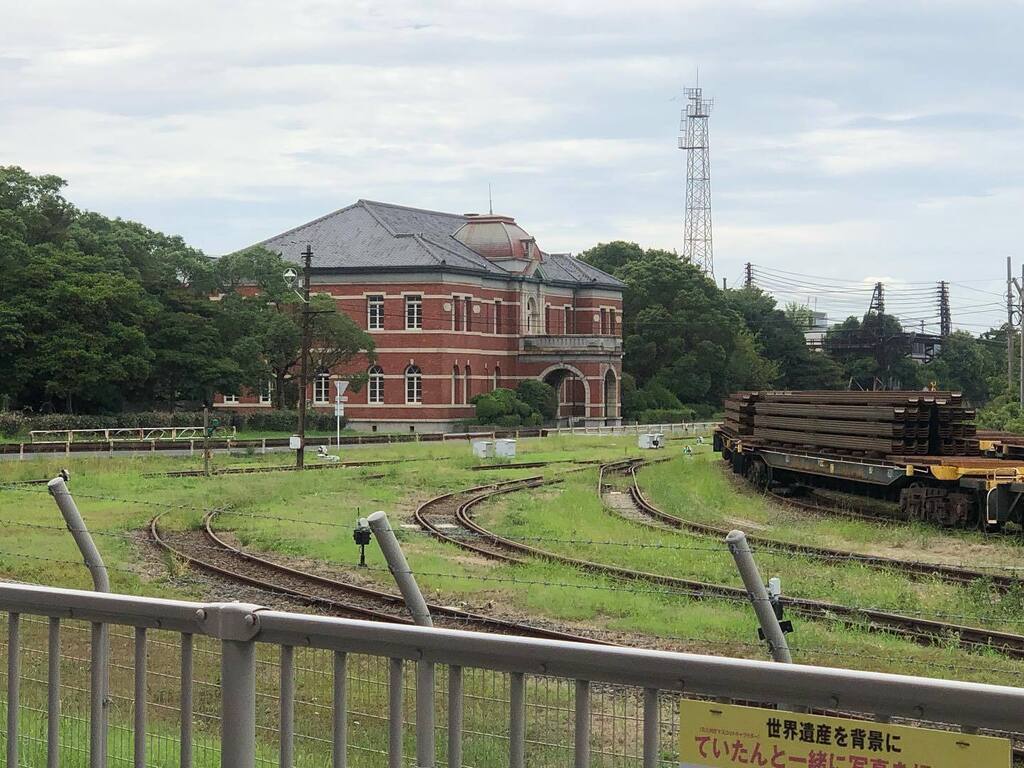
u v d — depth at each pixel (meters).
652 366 103.38
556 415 83.38
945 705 4.00
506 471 42.34
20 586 6.13
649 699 4.62
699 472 41.03
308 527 24.48
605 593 16.08
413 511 28.64
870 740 4.16
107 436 49.22
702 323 103.00
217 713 7.35
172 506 27.62
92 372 56.94
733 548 6.98
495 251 85.56
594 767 5.89
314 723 7.16
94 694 5.96
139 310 60.47
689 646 13.06
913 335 130.12
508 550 21.33
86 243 62.28
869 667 11.90
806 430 33.22
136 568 18.92
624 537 23.33
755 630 13.74
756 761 4.36
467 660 5.00
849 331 129.88
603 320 94.00
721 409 104.56
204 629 5.54
